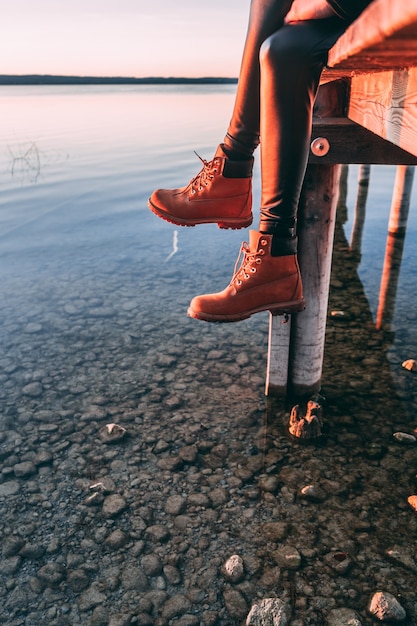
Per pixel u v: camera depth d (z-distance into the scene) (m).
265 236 1.79
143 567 2.16
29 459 2.85
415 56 1.10
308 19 1.47
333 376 3.62
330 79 2.73
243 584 2.06
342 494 2.54
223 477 2.67
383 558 2.17
